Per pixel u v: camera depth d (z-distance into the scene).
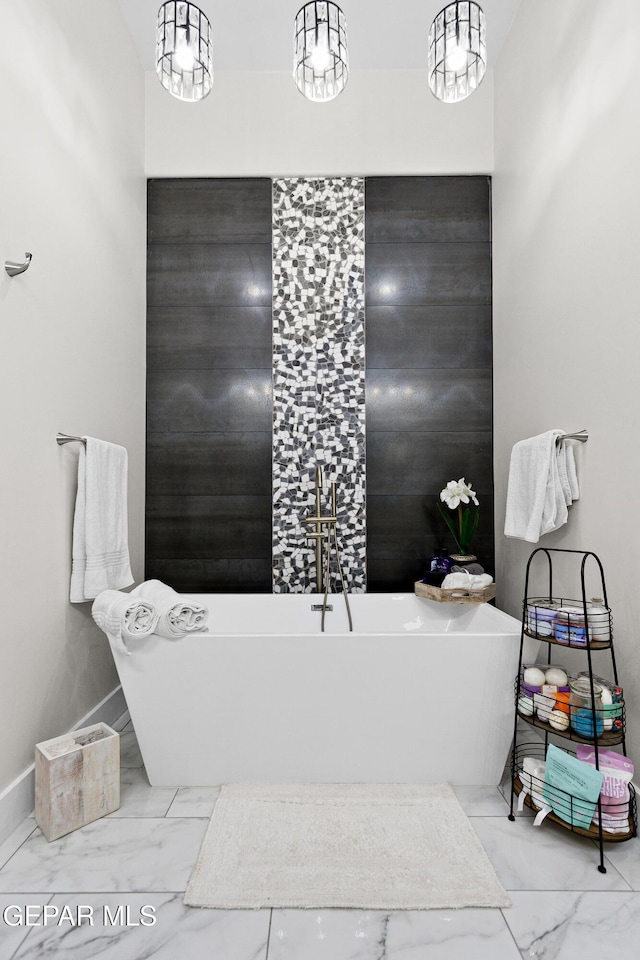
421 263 3.12
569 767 1.68
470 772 2.01
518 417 2.74
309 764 2.00
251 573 3.09
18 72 1.85
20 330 1.85
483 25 1.73
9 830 1.73
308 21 1.75
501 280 2.97
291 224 3.12
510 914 1.41
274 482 3.09
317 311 3.11
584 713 1.70
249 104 3.12
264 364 3.10
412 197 3.13
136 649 1.96
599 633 1.76
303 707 1.98
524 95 2.68
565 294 2.25
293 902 1.44
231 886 1.49
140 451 3.02
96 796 1.80
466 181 3.14
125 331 2.80
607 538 1.94
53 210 2.08
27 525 1.89
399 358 3.11
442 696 1.99
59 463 2.12
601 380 1.98
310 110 3.12
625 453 1.84
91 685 2.39
